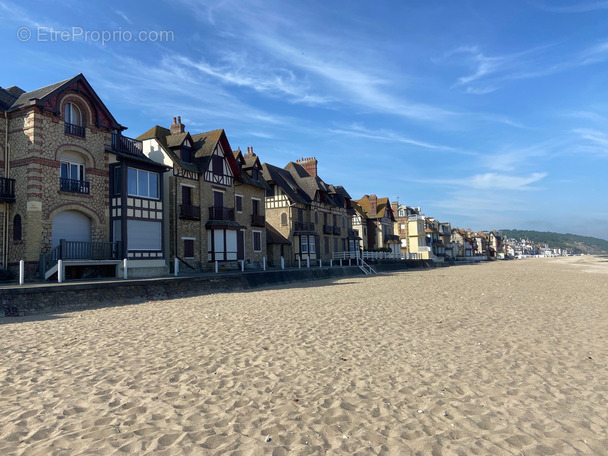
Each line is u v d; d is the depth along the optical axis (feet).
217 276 68.39
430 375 21.02
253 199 109.60
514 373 21.40
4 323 36.68
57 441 13.51
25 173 60.75
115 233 70.33
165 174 82.84
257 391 18.65
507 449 13.28
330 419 15.57
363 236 188.44
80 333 31.86
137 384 19.47
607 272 136.87
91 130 68.64
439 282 87.35
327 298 56.08
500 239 496.23
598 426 15.11
